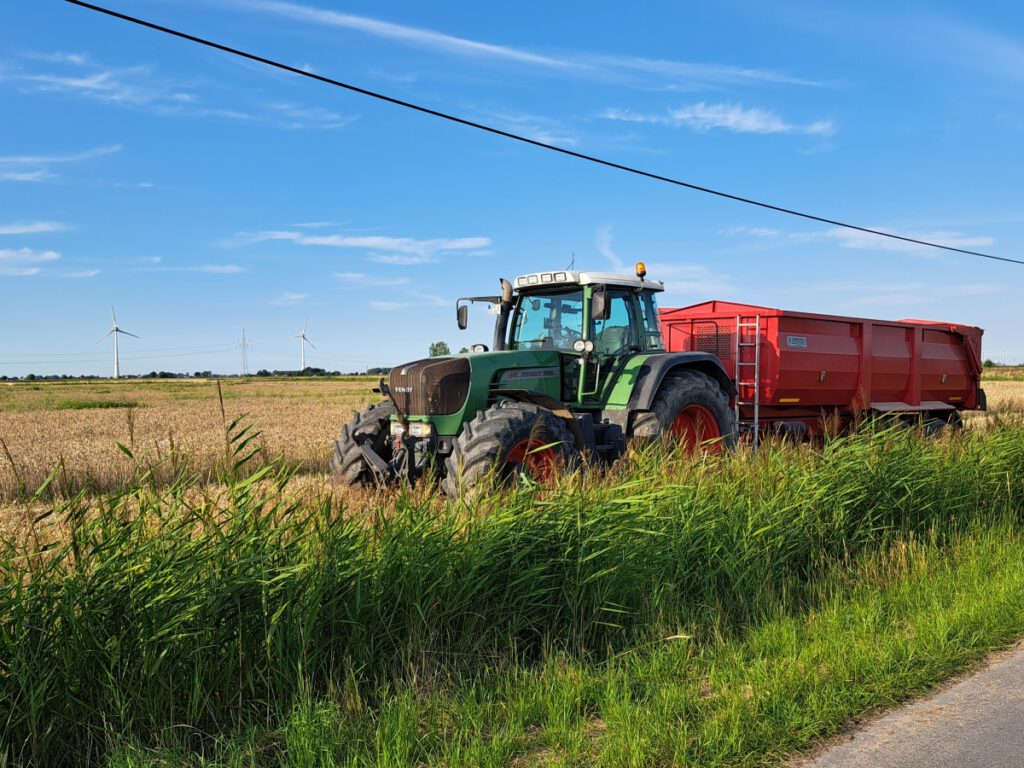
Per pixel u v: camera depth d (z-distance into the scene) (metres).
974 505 7.73
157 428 21.47
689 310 11.98
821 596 5.23
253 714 3.49
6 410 32.53
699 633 4.56
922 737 3.37
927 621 4.67
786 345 10.80
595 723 3.54
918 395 13.27
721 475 5.96
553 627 4.43
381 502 4.67
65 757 3.13
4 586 3.18
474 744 3.21
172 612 3.39
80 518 3.54
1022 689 3.89
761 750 3.23
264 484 4.12
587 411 8.81
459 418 7.74
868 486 6.77
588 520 4.64
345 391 51.97
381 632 3.98
